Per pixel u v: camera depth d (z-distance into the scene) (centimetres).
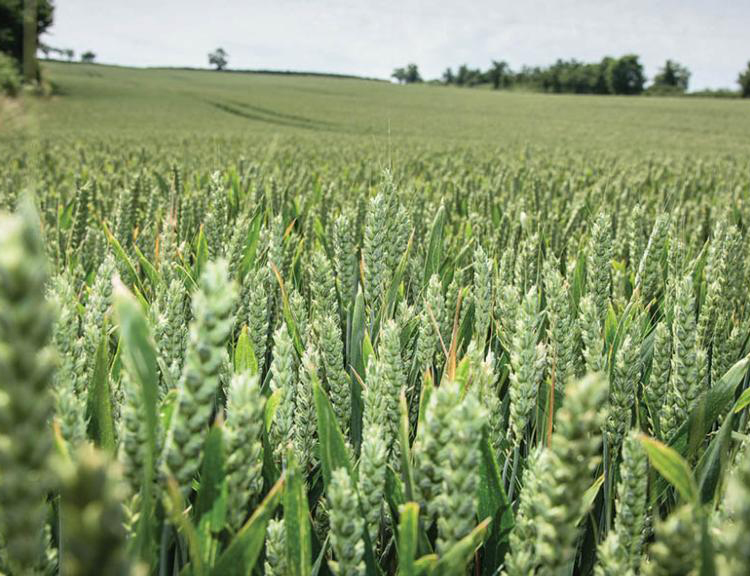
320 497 151
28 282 45
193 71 14200
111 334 182
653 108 8131
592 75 13825
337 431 118
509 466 156
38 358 48
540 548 81
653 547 77
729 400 152
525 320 137
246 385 91
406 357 192
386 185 216
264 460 134
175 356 160
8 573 79
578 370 187
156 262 259
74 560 43
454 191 576
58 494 116
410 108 7688
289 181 594
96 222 407
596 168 1177
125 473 89
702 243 418
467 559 90
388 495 121
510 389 139
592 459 77
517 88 15188
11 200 346
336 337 156
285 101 8100
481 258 180
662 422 161
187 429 79
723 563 67
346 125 5531
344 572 98
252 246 259
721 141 4369
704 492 134
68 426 99
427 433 96
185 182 611
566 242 375
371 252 204
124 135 2800
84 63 13912
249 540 90
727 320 200
